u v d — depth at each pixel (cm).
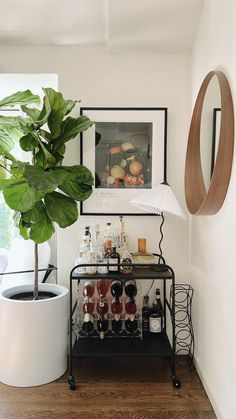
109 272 229
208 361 212
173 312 221
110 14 222
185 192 242
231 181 171
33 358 218
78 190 218
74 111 257
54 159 218
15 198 201
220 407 186
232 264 169
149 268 241
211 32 203
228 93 171
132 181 257
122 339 242
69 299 242
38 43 254
